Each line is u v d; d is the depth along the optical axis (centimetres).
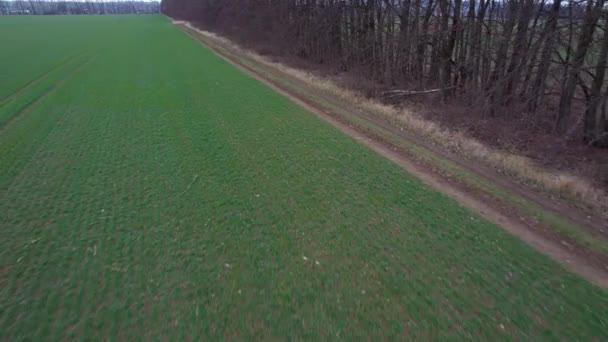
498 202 817
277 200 820
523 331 482
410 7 1817
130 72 2462
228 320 496
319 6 2756
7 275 586
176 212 770
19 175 945
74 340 469
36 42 4306
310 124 1361
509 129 1245
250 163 1020
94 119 1421
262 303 526
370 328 484
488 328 486
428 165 1017
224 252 639
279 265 606
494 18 1477
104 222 734
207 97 1781
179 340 466
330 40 2664
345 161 1035
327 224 726
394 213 767
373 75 2048
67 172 964
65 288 559
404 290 553
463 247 656
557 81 1194
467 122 1338
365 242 669
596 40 1054
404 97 1708
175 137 1228
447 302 530
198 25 6388
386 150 1130
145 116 1465
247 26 4066
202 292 547
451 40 1606
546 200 835
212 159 1048
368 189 873
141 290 552
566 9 1207
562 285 565
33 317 506
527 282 571
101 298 538
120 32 5838
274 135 1243
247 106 1611
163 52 3506
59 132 1270
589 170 976
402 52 1844
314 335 473
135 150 1117
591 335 476
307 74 2331
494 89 1303
